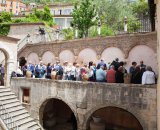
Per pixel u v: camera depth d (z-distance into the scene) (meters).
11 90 19.09
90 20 25.33
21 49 25.70
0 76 21.23
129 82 13.74
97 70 15.07
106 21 33.81
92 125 16.39
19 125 15.37
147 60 17.34
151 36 17.12
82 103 15.45
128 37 18.38
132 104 13.31
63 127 19.92
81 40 21.30
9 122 15.05
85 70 16.03
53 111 21.62
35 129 16.17
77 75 16.52
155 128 12.48
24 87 18.83
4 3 72.50
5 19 34.47
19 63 25.94
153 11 16.17
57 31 27.56
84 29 25.61
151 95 12.66
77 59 21.58
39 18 38.22
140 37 17.73
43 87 17.64
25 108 18.61
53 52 23.34
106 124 18.11
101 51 19.98
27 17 38.62
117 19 33.69
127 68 18.38
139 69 13.72
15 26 29.41
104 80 14.93
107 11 34.59
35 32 28.22
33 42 26.84
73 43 21.88
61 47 22.73
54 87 16.97
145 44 17.47
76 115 15.73
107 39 19.61
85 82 15.30
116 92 13.93
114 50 19.20
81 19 25.33
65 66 17.81
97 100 14.73
